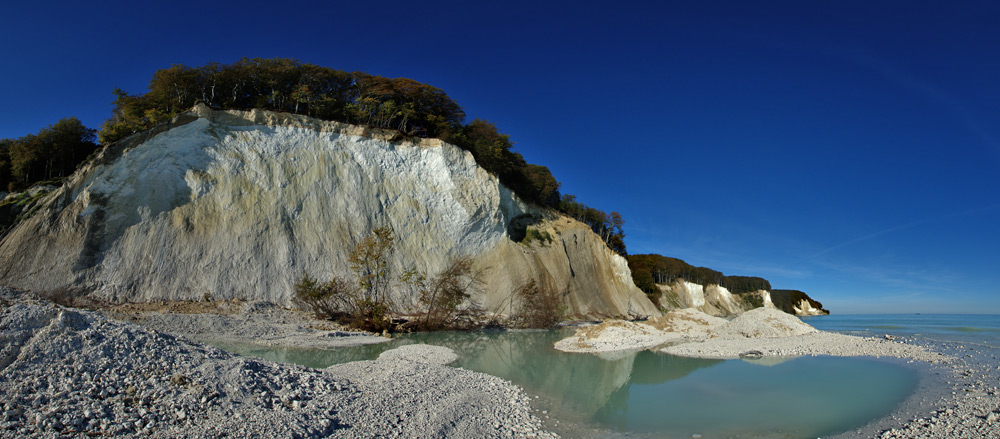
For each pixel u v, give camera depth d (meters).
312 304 32.56
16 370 9.24
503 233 49.06
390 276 39.97
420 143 47.75
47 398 8.76
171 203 34.78
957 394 14.85
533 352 24.58
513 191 57.41
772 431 11.60
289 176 40.00
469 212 46.66
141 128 40.50
